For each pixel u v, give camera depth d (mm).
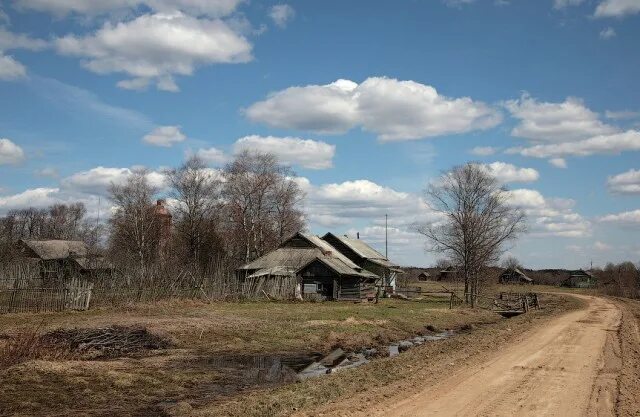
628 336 29641
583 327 34844
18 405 13750
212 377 18578
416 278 141750
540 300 73438
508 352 23172
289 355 24234
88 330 24359
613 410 13125
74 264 60469
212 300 45688
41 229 118250
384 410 12906
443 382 16359
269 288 52531
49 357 19250
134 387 16281
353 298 59781
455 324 41406
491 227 65500
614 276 112000
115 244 87125
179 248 84750
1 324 27453
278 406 13203
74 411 13578
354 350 26797
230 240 83500
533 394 14781
